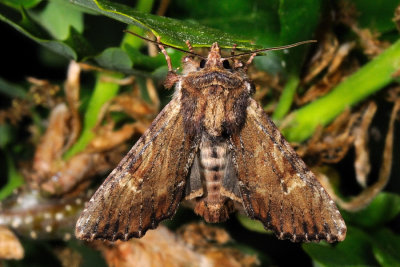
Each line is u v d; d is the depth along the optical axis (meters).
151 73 0.17
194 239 0.17
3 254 0.17
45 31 0.17
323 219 0.16
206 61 0.17
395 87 0.17
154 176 0.16
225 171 0.16
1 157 0.19
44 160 0.17
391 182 0.19
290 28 0.17
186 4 0.18
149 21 0.15
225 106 0.16
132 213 0.16
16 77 0.19
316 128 0.17
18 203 0.17
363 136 0.17
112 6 0.15
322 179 0.17
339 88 0.17
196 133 0.16
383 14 0.17
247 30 0.17
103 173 0.17
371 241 0.17
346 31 0.17
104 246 0.17
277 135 0.16
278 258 0.19
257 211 0.16
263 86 0.17
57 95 0.19
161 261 0.17
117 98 0.17
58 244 0.18
